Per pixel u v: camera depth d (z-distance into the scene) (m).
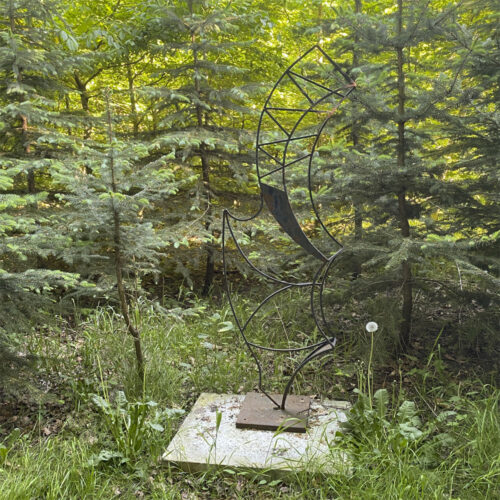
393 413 3.56
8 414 3.67
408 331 4.60
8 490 2.66
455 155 5.32
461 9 4.17
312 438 3.32
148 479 3.00
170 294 6.27
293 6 7.63
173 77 6.27
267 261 5.72
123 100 7.93
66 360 4.38
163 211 6.22
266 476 3.01
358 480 2.91
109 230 3.61
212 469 3.06
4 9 5.03
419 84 4.60
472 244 3.56
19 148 5.48
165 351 4.46
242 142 5.98
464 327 4.39
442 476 2.91
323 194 4.49
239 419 3.49
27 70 5.55
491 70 4.07
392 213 4.51
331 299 4.55
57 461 3.02
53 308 4.01
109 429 3.44
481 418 3.31
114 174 3.52
